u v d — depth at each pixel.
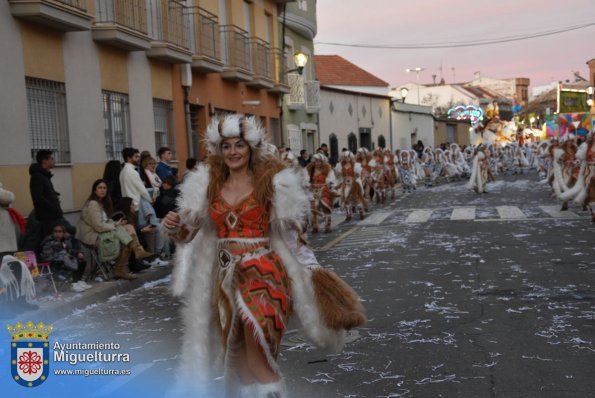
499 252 10.64
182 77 17.36
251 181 4.04
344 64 46.00
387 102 39.47
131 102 14.73
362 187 17.45
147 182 11.92
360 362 5.45
